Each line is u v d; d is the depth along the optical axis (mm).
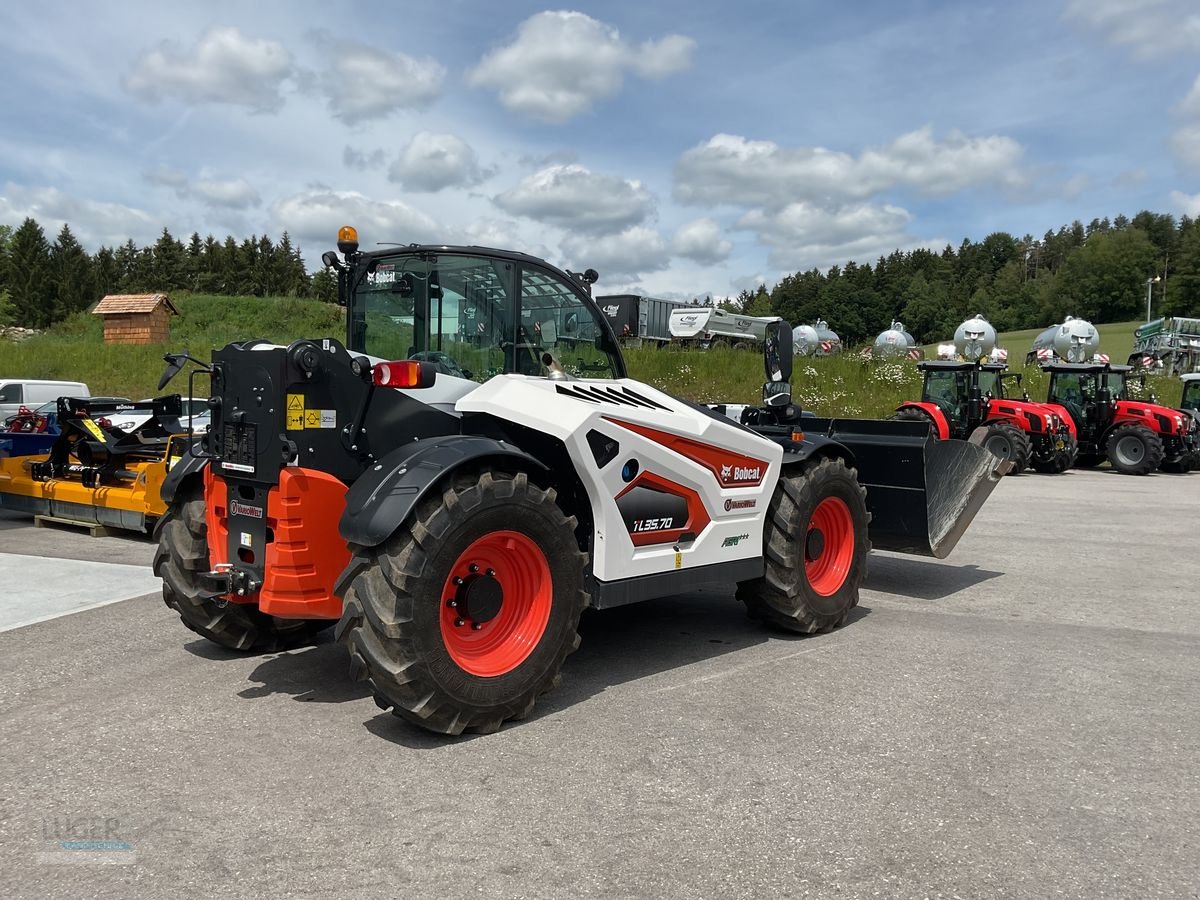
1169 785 3203
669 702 4023
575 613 3875
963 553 7934
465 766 3297
